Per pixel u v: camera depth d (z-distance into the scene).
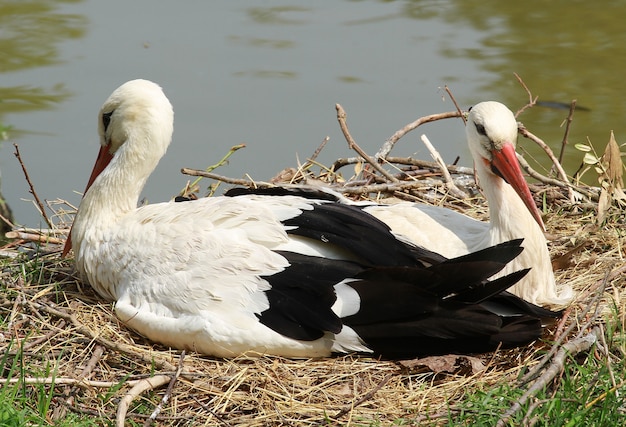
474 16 23.58
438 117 13.27
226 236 9.37
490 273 8.66
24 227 12.01
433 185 12.42
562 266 10.81
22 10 23.55
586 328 9.20
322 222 9.41
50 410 8.70
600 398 8.16
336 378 8.88
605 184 11.73
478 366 8.90
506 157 9.82
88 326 9.66
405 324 8.77
